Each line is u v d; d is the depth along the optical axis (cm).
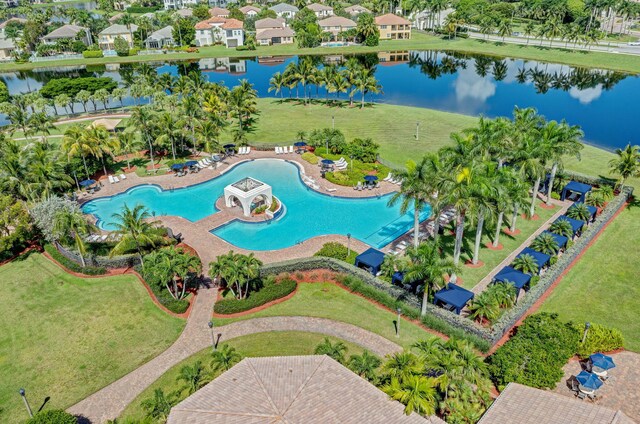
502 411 2564
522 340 3341
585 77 12619
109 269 4719
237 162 7425
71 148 6450
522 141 4900
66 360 3609
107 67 15625
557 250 4591
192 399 2658
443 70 14038
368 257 4450
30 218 5166
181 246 5050
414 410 2619
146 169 7288
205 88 9994
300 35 16825
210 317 4006
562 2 19412
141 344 3741
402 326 3844
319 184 6462
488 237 5106
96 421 3094
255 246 5094
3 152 5825
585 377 3023
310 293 4288
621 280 4319
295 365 2850
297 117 9694
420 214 5691
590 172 6575
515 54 15175
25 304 4275
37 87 13038
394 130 8631
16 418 3125
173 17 19938
